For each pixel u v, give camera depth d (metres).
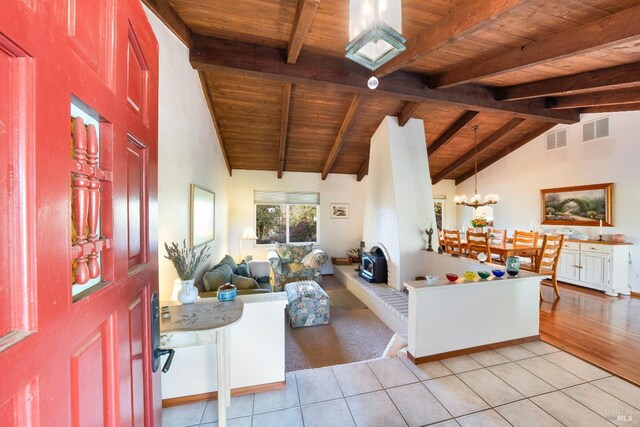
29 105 0.43
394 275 4.11
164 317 1.48
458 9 1.96
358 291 4.50
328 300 3.47
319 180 6.26
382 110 4.24
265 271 4.75
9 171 0.41
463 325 2.43
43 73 0.45
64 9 0.51
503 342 2.56
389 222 4.27
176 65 2.31
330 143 5.05
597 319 3.16
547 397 1.89
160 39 2.02
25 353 0.41
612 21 1.87
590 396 1.89
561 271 4.72
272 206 6.05
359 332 3.24
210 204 3.56
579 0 1.76
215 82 3.37
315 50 2.89
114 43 0.71
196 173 2.92
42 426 0.44
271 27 2.48
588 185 4.56
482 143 5.59
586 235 4.55
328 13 2.24
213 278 2.73
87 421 0.58
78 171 0.57
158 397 1.05
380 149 4.55
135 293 0.87
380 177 4.56
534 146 5.50
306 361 2.60
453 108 4.39
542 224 5.32
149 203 1.00
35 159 0.44
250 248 5.81
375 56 1.55
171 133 2.20
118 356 0.73
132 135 0.84
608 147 4.34
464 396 1.91
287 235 6.13
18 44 0.40
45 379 0.45
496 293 2.53
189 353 1.88
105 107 0.66
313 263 4.91
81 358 0.56
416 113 4.46
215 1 2.13
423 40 2.26
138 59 0.91
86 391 0.58
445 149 5.83
